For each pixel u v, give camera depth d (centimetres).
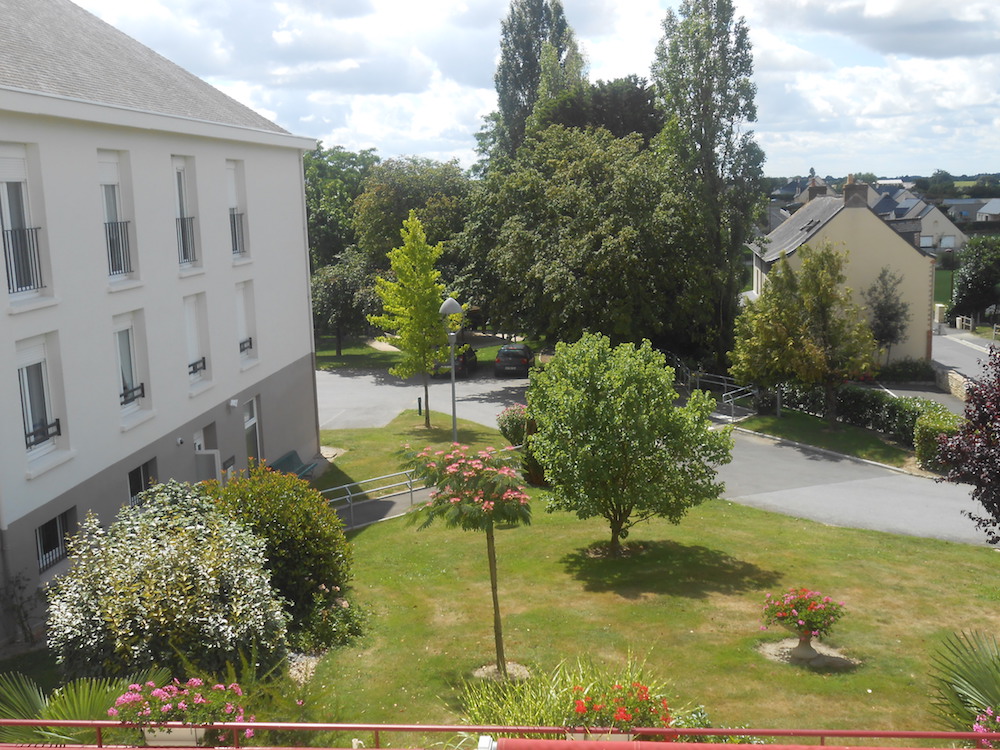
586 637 1426
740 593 1628
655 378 1812
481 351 5434
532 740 471
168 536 1147
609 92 5500
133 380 1775
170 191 1878
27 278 1431
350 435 3209
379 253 5556
